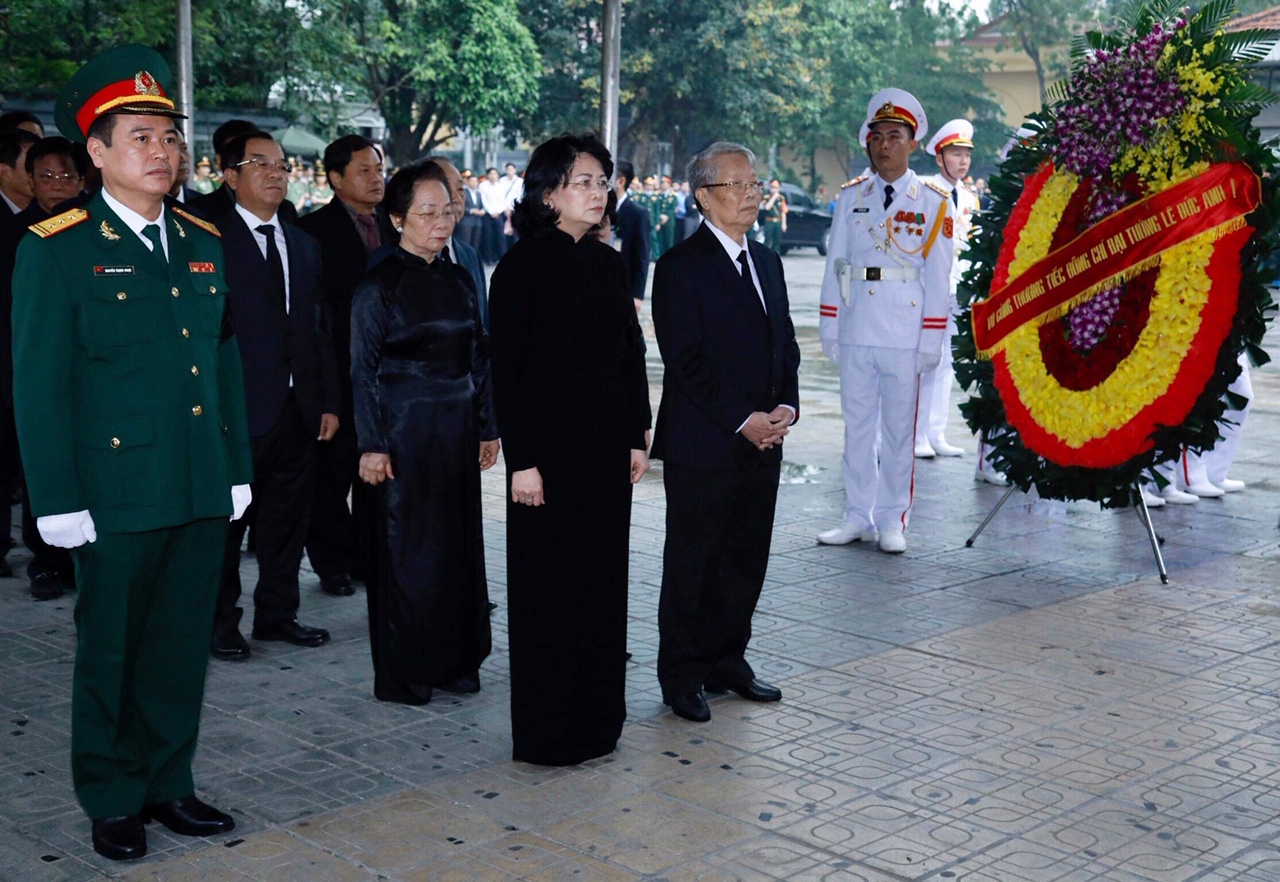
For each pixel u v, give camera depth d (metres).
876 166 7.31
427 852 3.86
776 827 4.05
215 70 25.00
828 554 7.30
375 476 4.93
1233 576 6.95
